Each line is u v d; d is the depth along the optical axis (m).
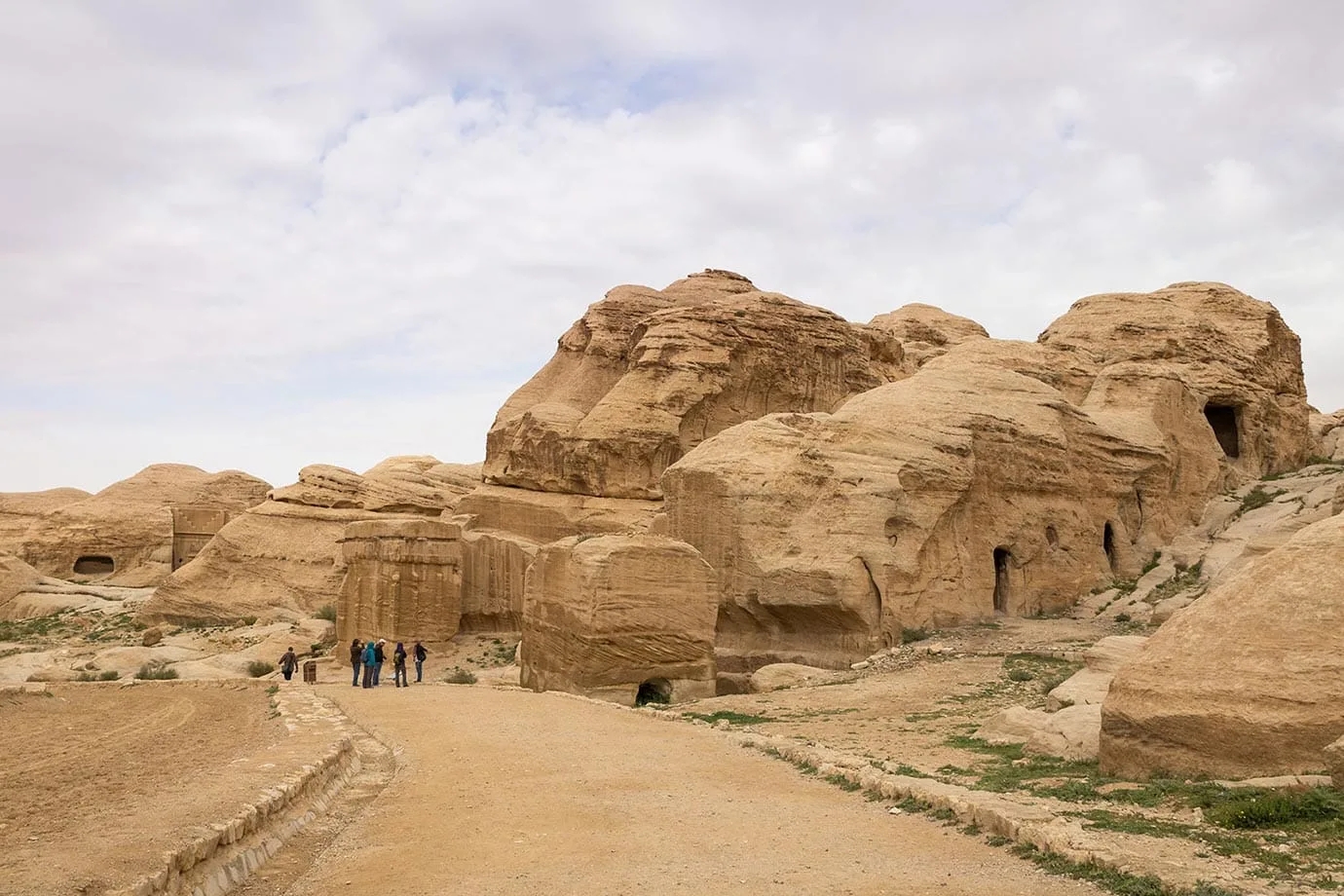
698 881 9.44
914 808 12.07
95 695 31.53
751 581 32.94
